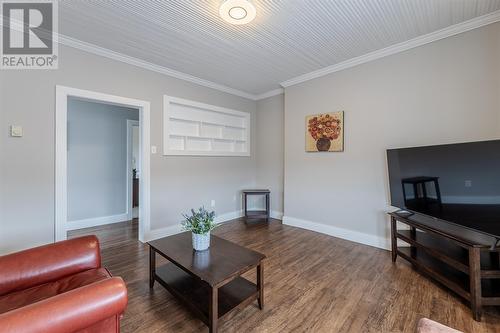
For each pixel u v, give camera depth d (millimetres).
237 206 4559
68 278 1405
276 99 4492
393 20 2223
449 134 2436
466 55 2320
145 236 3209
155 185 3324
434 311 1739
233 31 2408
